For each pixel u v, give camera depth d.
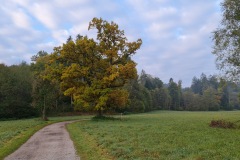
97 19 49.69
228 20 30.84
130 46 50.03
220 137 21.45
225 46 31.00
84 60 49.81
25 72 89.12
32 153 17.66
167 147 16.89
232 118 50.34
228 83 32.22
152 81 176.75
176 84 166.50
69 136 26.19
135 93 117.19
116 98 48.47
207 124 34.78
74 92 48.19
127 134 24.16
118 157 14.80
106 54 48.75
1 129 34.00
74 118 67.50
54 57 50.00
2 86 80.06
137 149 16.39
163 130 27.33
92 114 93.44
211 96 160.62
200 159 13.20
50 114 85.25
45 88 54.59
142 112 113.75
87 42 48.38
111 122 42.34
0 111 77.00
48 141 23.00
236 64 30.97
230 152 14.74
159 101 153.00
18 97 81.44
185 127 30.50
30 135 27.14
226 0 30.45
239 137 21.27
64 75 47.19
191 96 166.25
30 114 81.62
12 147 19.55
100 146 18.55
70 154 16.83
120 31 50.16
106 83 46.78
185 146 17.09
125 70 46.69
